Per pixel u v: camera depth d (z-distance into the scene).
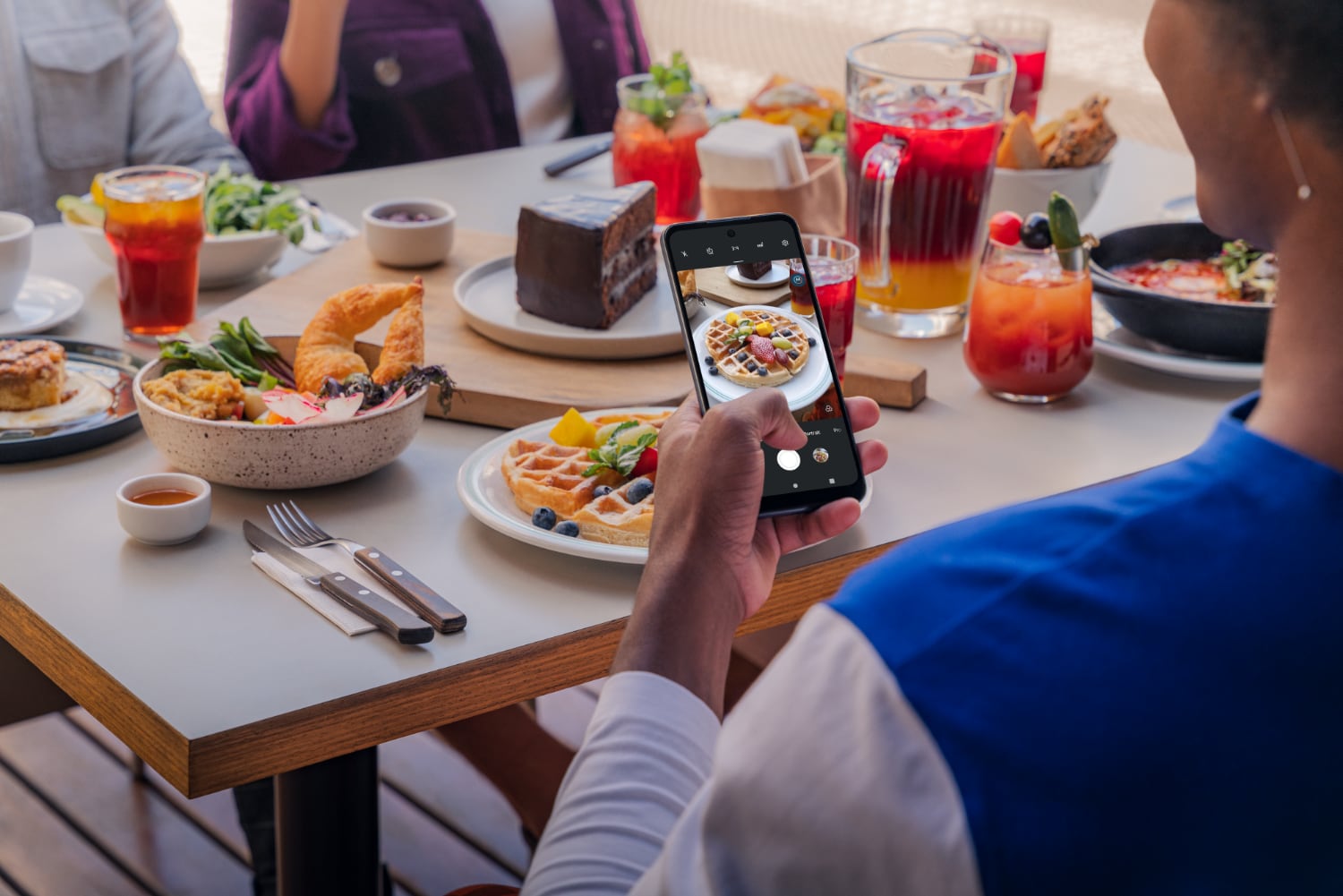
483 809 1.95
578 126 2.58
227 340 1.26
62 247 1.66
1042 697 0.39
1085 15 4.95
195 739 0.79
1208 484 0.43
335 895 1.05
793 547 0.91
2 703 1.31
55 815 1.89
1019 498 1.15
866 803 0.40
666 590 0.68
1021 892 0.38
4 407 1.20
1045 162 1.70
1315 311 0.42
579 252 1.39
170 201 1.32
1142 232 1.57
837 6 5.40
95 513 1.07
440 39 2.42
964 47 1.65
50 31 2.18
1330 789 0.40
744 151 1.55
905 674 0.40
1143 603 0.41
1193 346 1.40
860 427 0.94
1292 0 0.41
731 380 0.90
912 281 1.51
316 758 0.84
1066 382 1.32
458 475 1.11
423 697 0.88
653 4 5.39
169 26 2.33
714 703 0.66
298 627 0.92
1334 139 0.41
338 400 1.09
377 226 1.58
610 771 0.61
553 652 0.92
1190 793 0.39
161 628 0.91
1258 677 0.40
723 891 0.43
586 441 1.17
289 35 2.21
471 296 1.51
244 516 1.08
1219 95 0.44
